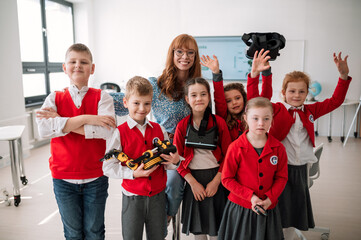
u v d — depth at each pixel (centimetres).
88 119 148
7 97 412
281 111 170
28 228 246
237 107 183
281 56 595
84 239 166
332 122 599
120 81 671
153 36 645
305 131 176
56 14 595
